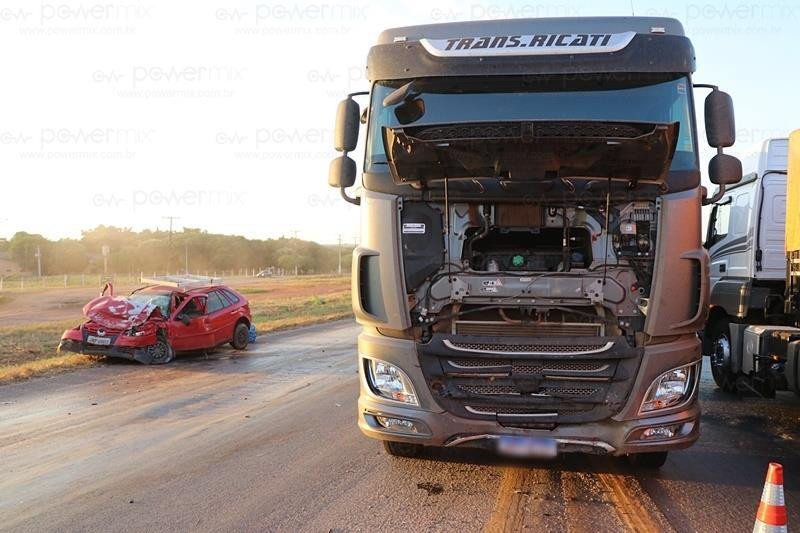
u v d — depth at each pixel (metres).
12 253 107.44
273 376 11.34
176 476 5.69
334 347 15.93
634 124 4.39
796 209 7.50
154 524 4.61
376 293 5.09
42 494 5.26
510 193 4.87
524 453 4.80
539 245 5.14
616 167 4.66
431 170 4.84
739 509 4.84
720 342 9.55
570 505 4.91
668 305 4.77
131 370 12.08
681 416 4.82
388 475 5.63
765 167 8.59
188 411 8.43
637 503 4.96
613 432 4.76
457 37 5.42
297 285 68.88
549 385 4.82
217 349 15.41
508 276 4.92
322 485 5.39
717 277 9.80
